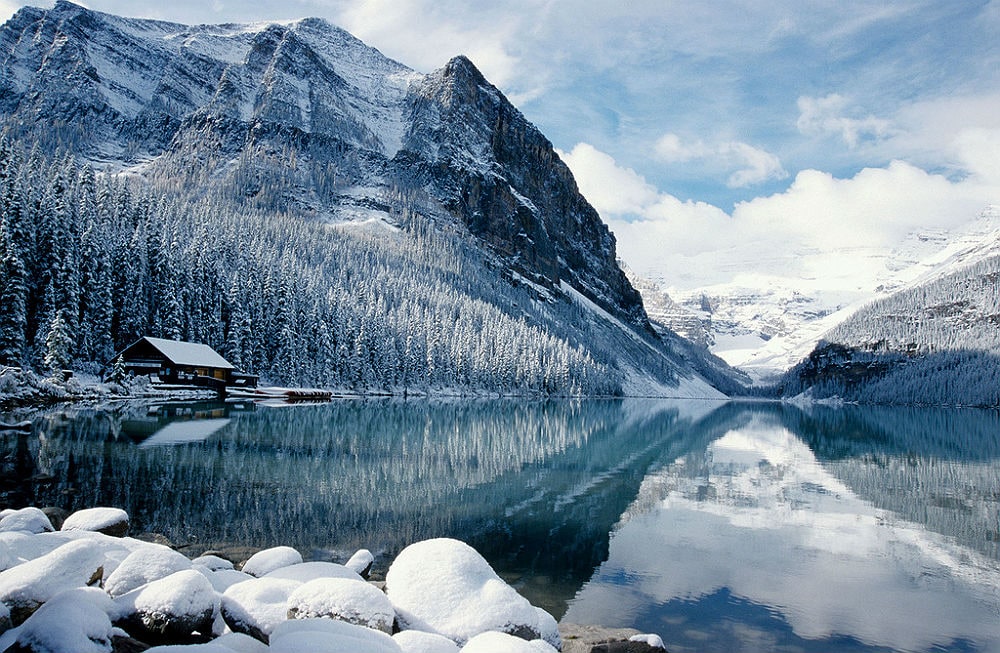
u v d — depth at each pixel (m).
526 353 159.12
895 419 119.94
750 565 18.23
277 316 95.00
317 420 54.03
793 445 56.62
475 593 9.18
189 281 82.50
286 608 8.41
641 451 46.91
